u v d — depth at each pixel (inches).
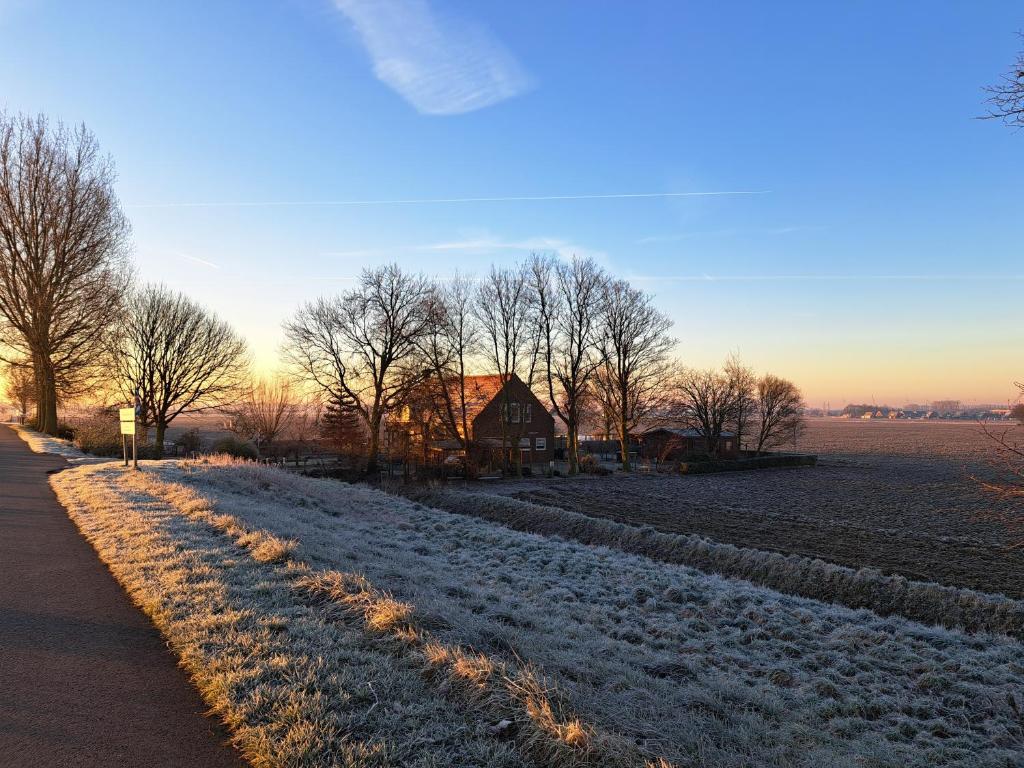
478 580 572.1
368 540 679.7
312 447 2445.9
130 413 858.1
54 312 1513.3
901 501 1502.2
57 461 1002.7
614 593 581.3
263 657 224.5
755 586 657.0
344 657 228.7
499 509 1182.3
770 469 2539.4
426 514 989.8
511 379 2231.8
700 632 481.7
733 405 2842.0
